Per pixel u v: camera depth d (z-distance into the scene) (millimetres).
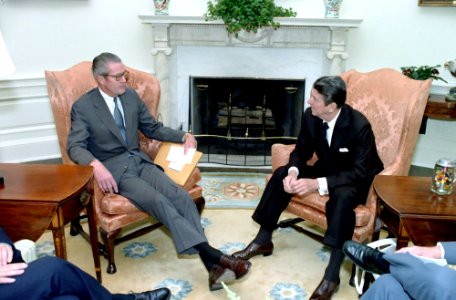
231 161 3818
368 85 2447
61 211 1620
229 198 3057
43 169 1928
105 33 3711
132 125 2330
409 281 1352
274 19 3338
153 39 3600
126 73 2521
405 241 1627
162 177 2236
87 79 2451
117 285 2070
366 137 2062
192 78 3809
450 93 3088
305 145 2281
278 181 2213
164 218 2023
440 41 3424
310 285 2100
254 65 3734
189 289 2049
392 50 3592
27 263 1444
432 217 1574
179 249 1986
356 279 1806
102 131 2209
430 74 3066
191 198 2178
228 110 3912
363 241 2139
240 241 2492
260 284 2098
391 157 2256
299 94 3797
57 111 2230
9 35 3445
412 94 2182
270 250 2316
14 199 1601
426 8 3393
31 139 3699
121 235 2547
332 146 2125
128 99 2334
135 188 2117
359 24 3404
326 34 3518
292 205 2287
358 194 2068
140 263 2270
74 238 2514
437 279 1287
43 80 3617
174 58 3754
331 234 1925
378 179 1937
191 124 3941
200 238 1972
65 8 3557
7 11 3398
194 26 3582
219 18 3350
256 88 3828
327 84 1962
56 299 1360
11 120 3572
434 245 1588
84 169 1926
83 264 2252
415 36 3490
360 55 3682
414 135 2172
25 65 3557
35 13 3486
